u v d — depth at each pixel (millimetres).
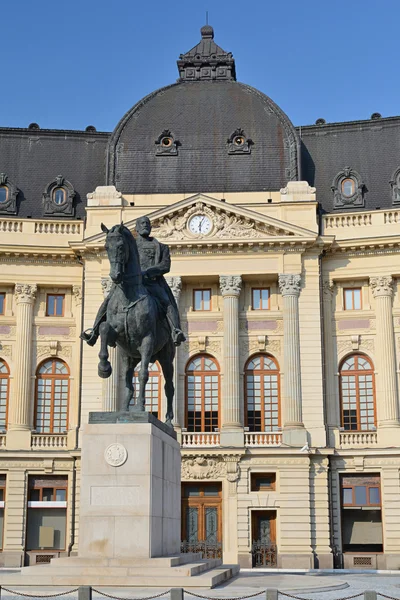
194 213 52906
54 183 56656
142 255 24547
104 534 20516
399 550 49062
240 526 49375
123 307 22375
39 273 55000
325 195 55781
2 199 56531
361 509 50406
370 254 53344
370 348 53250
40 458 51812
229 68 59594
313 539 49188
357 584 32719
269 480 50625
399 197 54531
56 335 55125
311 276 52906
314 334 52156
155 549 20938
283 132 55594
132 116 56969
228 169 54844
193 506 50812
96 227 53469
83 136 59281
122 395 51906
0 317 54906
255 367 53344
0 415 54156
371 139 57062
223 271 52875
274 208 53000
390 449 50219
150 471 20719
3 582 19781
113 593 18922
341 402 53094
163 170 55031
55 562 20500
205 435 50875
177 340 23547
